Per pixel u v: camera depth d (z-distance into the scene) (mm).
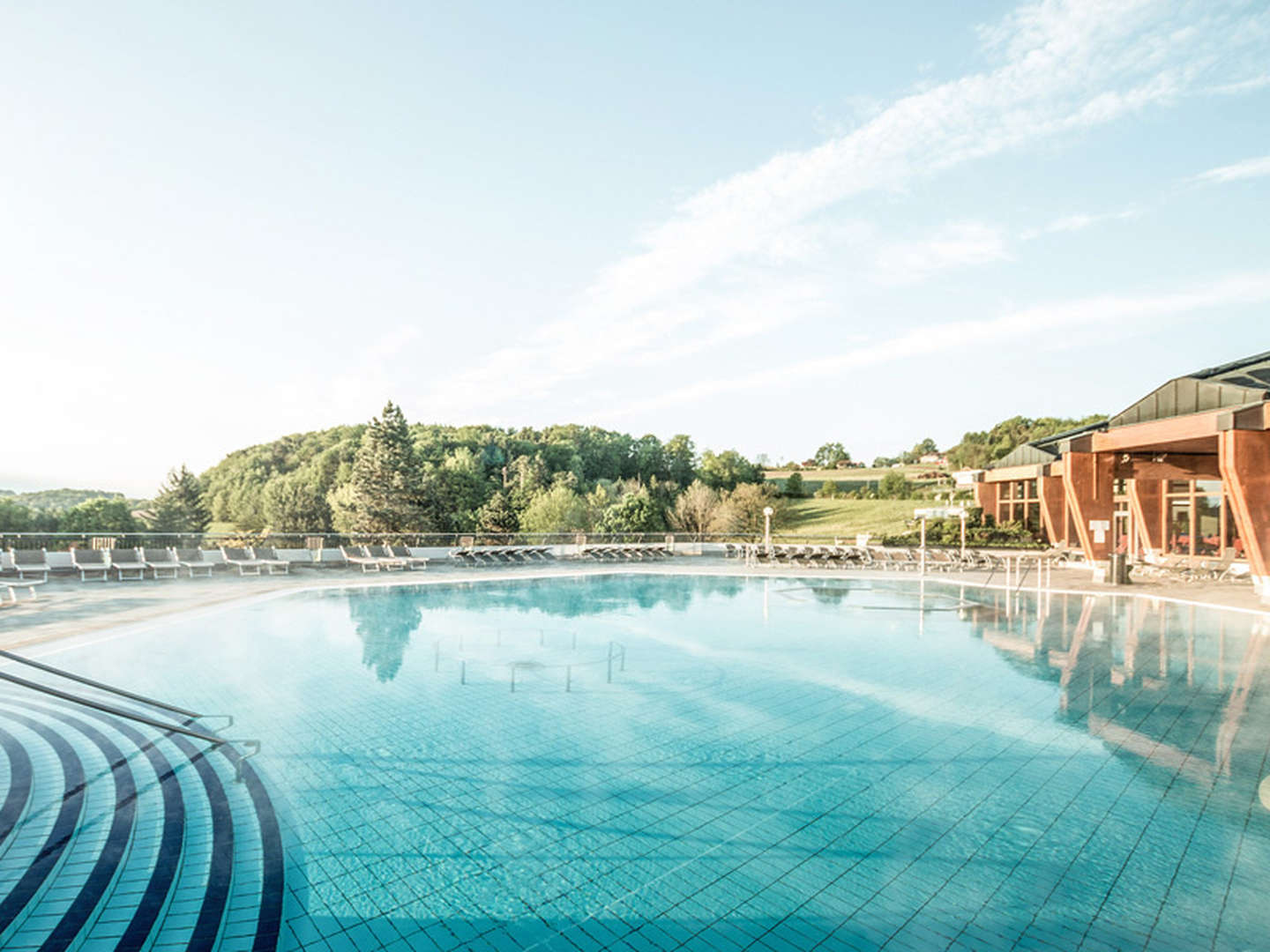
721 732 6109
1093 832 4211
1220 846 4035
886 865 3822
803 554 23469
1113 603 14430
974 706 6941
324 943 3062
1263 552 13727
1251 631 11125
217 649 9227
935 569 21328
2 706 6559
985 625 11734
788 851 3977
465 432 69312
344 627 11102
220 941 3047
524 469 54875
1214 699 7215
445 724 6285
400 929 3188
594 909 3377
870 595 15742
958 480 30969
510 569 20266
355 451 64750
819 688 7594
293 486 63281
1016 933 3174
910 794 4793
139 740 5715
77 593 13633
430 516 42062
